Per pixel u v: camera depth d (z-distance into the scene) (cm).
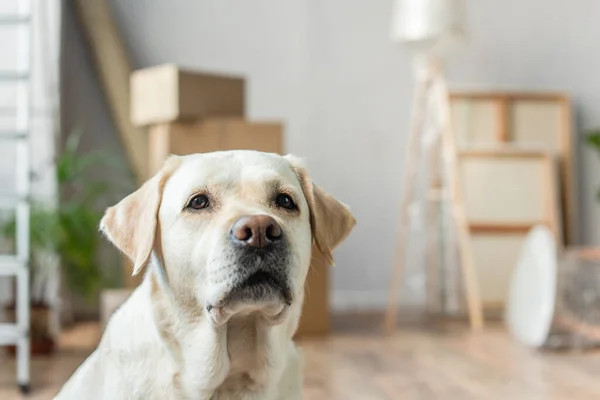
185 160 181
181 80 458
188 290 169
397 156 618
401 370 395
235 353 174
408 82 618
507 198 589
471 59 621
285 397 184
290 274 164
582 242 620
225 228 162
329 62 613
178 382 172
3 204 451
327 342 472
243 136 469
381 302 613
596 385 363
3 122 508
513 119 603
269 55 607
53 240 443
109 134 571
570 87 627
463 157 589
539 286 467
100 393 176
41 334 430
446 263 585
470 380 373
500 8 623
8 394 346
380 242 615
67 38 562
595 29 628
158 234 177
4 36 506
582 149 625
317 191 191
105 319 459
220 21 600
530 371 395
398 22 523
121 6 587
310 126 612
